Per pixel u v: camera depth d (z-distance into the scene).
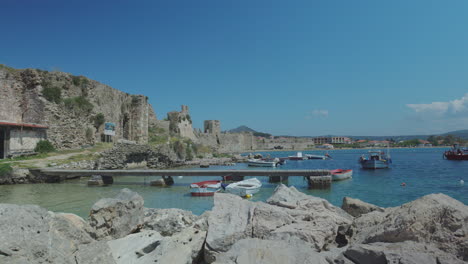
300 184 29.66
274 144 172.50
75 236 6.34
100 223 8.72
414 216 5.97
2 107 33.56
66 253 5.64
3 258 4.60
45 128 34.41
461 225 5.63
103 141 45.25
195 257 7.36
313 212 8.54
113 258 6.36
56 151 34.97
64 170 27.25
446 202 6.18
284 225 7.79
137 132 53.91
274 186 27.72
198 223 10.29
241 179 29.58
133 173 28.41
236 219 8.05
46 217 5.97
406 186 28.86
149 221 10.55
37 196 21.39
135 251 7.25
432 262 4.79
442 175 39.56
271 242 6.03
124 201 9.55
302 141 182.75
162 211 12.34
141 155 43.81
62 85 38.31
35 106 34.78
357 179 34.97
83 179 30.77
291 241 6.64
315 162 76.62
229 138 126.12
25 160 29.64
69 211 16.86
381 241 6.20
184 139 70.62
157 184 27.95
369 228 7.27
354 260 5.56
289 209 8.73
